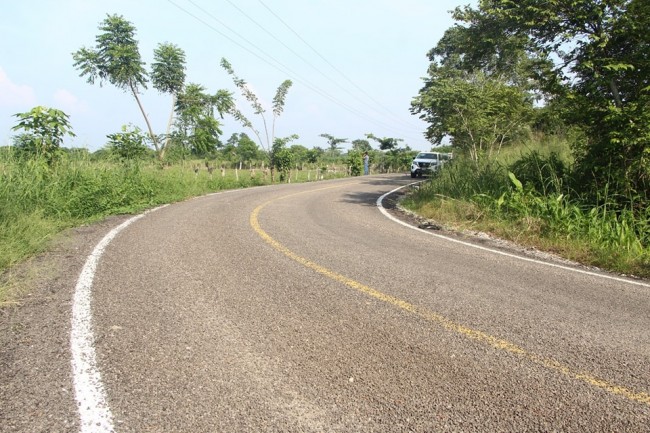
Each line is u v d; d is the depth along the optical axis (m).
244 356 3.26
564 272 6.17
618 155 8.91
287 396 2.76
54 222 7.93
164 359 3.17
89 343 3.37
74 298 4.32
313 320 3.98
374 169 42.69
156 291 4.61
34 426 2.37
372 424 2.50
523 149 15.80
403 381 2.98
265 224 8.96
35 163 9.55
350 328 3.83
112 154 13.71
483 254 7.13
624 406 2.77
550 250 7.75
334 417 2.56
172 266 5.57
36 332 3.54
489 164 13.37
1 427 2.35
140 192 12.16
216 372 3.02
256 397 2.74
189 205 11.89
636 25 8.91
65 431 2.35
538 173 10.91
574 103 9.95
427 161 28.77
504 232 8.87
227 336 3.60
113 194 10.62
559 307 4.58
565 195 9.62
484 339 3.68
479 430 2.48
